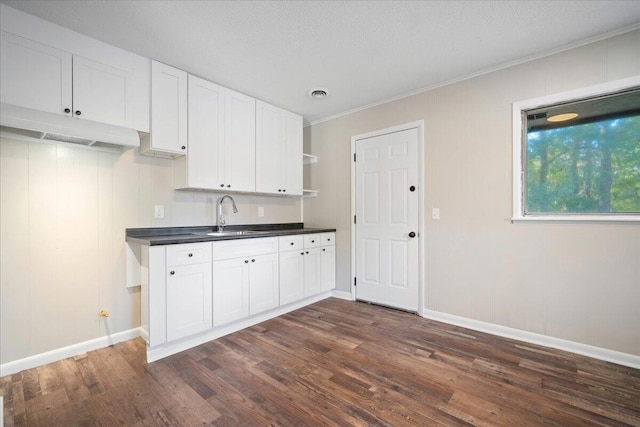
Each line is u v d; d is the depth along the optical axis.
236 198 3.30
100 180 2.34
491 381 1.83
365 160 3.42
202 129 2.64
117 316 2.42
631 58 2.01
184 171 2.59
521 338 2.41
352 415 1.54
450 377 1.87
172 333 2.16
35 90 1.83
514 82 2.44
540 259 2.34
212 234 2.75
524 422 1.47
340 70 2.57
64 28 1.94
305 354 2.19
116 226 2.42
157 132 2.36
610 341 2.07
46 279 2.11
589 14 1.87
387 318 2.92
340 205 3.66
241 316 2.60
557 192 2.30
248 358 2.13
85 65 2.03
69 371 1.97
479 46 2.22
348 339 2.44
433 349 2.26
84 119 2.02
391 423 1.47
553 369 1.96
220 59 2.37
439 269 2.85
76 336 2.22
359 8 1.80
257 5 1.77
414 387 1.77
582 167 2.20
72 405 1.62
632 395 1.68
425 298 2.95
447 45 2.20
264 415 1.54
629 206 2.04
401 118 3.11
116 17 1.85
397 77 2.70
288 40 2.12
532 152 2.40
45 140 2.10
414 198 3.03
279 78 2.70
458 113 2.74
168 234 2.69
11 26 1.75
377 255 3.32
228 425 1.47
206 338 2.42
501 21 1.93
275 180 3.30
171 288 2.16
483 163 2.60
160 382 1.84
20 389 1.77
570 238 2.22
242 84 2.82
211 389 1.76
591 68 2.13
